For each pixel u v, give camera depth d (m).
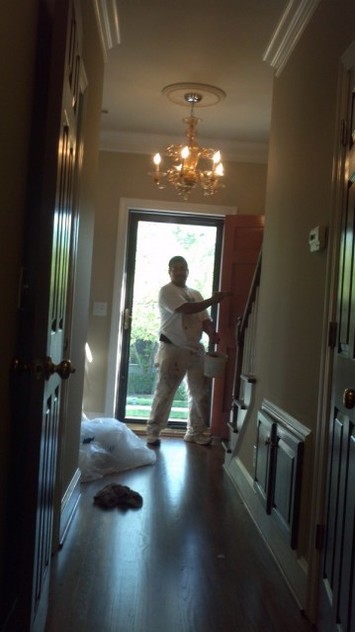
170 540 2.69
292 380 2.49
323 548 1.96
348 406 1.67
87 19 2.49
